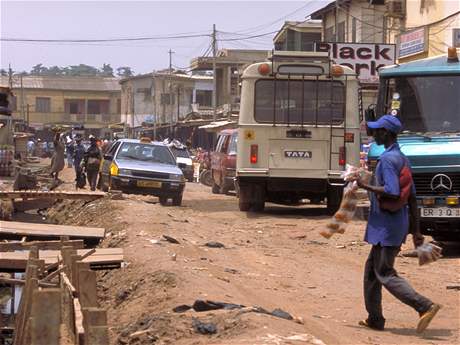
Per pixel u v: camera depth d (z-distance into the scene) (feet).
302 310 40.98
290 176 86.02
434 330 37.01
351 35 200.34
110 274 52.90
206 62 331.36
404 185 35.22
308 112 86.33
